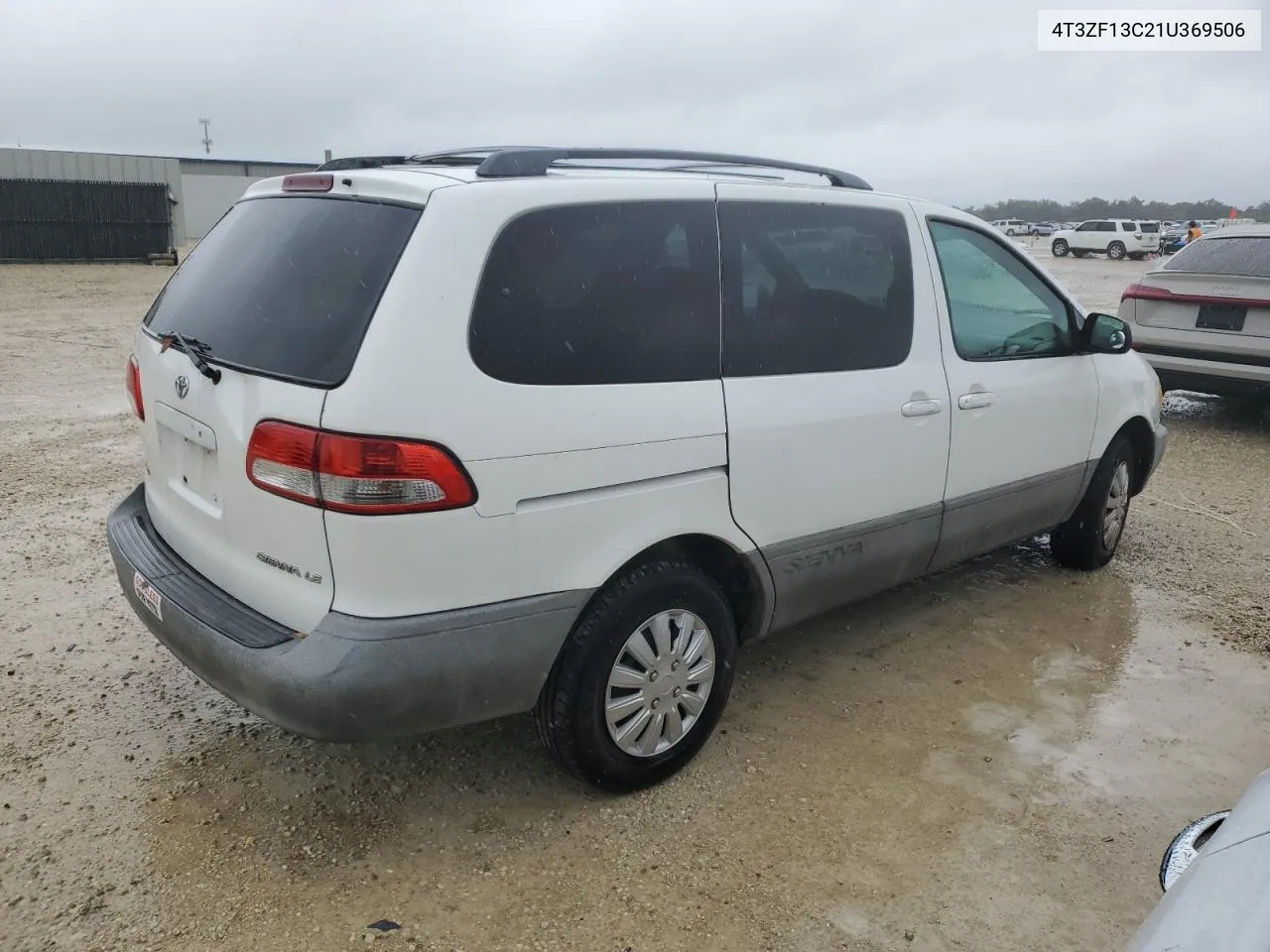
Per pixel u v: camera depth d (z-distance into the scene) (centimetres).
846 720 357
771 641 420
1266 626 444
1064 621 446
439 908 259
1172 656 413
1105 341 442
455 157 329
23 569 470
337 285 256
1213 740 350
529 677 272
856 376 346
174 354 297
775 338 321
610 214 284
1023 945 253
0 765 315
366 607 247
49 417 788
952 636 429
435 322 245
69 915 253
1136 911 265
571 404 267
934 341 377
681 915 259
